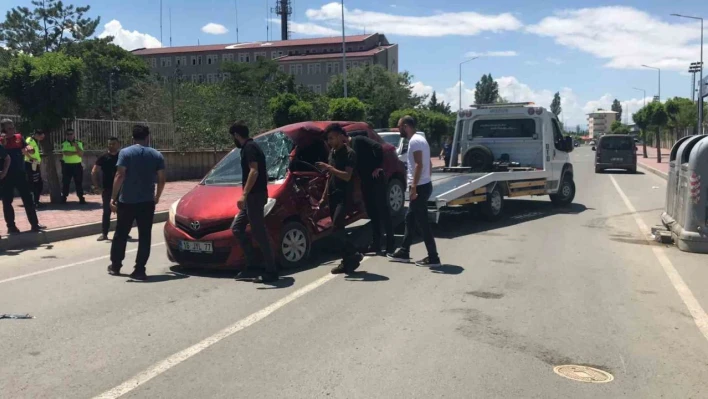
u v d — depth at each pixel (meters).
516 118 14.55
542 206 15.70
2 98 16.94
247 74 72.56
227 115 26.81
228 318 6.05
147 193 7.88
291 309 6.34
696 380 4.59
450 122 60.16
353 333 5.58
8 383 4.50
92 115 21.58
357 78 52.88
